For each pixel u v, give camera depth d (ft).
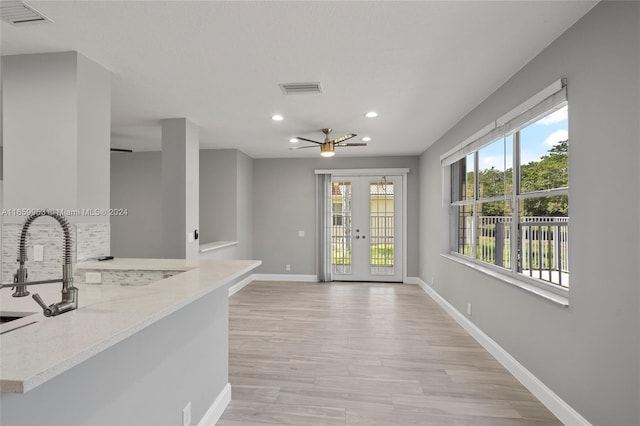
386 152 20.89
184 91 10.52
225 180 20.01
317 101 11.46
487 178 12.00
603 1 5.99
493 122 10.33
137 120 13.74
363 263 22.41
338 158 22.40
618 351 5.70
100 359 3.92
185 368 5.95
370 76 9.37
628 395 5.50
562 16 6.52
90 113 8.25
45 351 2.87
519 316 8.91
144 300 4.60
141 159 21.17
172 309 4.36
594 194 6.23
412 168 21.83
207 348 6.86
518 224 9.65
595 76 6.20
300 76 9.41
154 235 21.03
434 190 17.74
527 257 9.27
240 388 8.41
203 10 6.30
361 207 22.41
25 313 5.21
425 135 16.39
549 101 7.56
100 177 8.55
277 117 13.35
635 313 5.37
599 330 6.11
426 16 6.52
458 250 15.48
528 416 7.29
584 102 6.49
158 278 7.65
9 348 2.94
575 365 6.73
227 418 7.19
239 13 6.40
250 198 22.38
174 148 13.51
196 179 14.23
